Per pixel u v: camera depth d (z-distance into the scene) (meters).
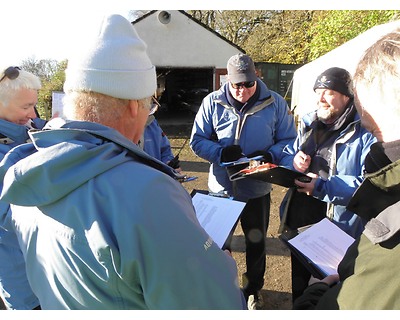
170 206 0.78
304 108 8.17
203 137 2.56
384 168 0.75
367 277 0.75
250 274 2.60
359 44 5.04
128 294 0.76
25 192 0.79
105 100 0.87
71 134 0.80
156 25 11.67
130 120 0.93
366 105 0.80
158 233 0.74
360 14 7.37
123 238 0.71
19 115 1.61
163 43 11.86
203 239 0.82
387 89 0.75
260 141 2.42
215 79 12.29
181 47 11.96
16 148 1.09
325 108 1.95
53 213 0.79
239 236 3.71
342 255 1.35
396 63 0.73
